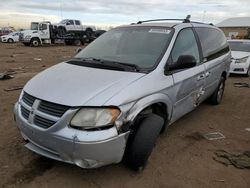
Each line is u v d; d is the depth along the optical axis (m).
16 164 3.59
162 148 4.23
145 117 3.46
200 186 3.34
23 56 18.36
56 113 3.00
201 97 5.19
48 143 3.05
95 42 4.79
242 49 12.39
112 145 2.97
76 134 2.89
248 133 5.06
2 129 4.66
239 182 3.46
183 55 4.06
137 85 3.32
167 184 3.33
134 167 3.44
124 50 4.22
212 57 5.53
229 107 6.68
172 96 3.92
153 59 3.88
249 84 10.07
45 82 3.45
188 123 5.40
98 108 2.96
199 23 5.40
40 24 30.64
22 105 3.40
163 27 4.47
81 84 3.26
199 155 4.08
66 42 33.03
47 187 3.18
